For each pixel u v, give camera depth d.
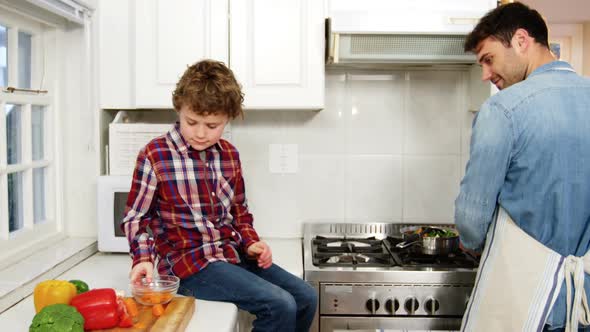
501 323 1.29
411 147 2.29
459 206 1.39
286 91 1.95
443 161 2.30
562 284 1.23
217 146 1.48
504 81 1.43
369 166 2.30
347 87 2.27
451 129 2.29
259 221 2.30
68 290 1.19
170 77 1.95
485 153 1.28
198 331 1.20
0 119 1.64
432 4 1.92
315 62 1.94
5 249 1.64
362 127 2.29
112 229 1.89
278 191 2.29
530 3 2.46
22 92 1.76
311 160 2.29
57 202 1.98
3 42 1.71
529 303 1.25
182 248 1.41
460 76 2.27
